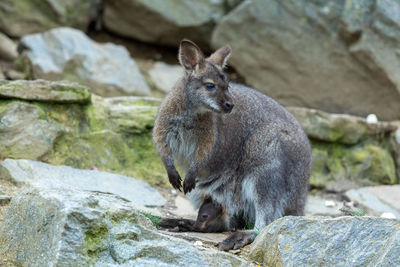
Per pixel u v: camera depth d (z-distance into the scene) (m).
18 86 19.09
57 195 11.98
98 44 30.52
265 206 16.36
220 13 32.72
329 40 29.17
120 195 18.42
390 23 28.11
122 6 32.84
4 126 18.66
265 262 13.43
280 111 17.67
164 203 19.58
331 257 12.77
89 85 28.05
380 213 21.59
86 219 11.43
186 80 16.23
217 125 16.41
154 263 11.80
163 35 33.44
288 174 16.89
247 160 16.72
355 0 28.59
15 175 17.25
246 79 31.11
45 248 11.41
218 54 16.84
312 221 13.22
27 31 32.34
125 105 22.73
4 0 31.81
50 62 28.36
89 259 11.28
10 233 12.61
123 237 11.89
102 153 20.50
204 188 17.27
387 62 28.17
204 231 16.95
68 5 32.72
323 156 24.11
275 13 29.89
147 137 21.91
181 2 32.50
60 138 19.66
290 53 29.86
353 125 24.73
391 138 25.83
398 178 25.27
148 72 32.22
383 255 12.54
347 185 23.95
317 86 29.83
